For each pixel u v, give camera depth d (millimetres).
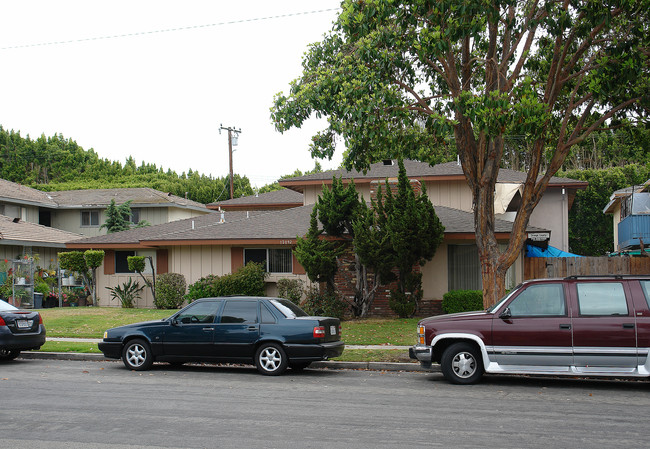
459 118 14391
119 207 42438
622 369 10633
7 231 31906
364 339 17297
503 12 14883
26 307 26641
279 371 12648
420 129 17672
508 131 12898
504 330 11148
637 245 23438
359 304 21859
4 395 10250
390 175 27609
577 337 10789
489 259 14203
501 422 8203
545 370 10922
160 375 12742
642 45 14281
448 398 10008
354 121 14828
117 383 11602
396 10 13430
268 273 24281
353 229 21062
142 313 23578
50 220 45812
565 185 27266
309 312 21406
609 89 13516
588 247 42656
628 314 10711
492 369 11156
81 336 18484
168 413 8812
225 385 11398
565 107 16578
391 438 7355
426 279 22781
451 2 12758
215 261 25078
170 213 44812
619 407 9258
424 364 11609
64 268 27141
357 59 14797
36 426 8016
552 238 27625
